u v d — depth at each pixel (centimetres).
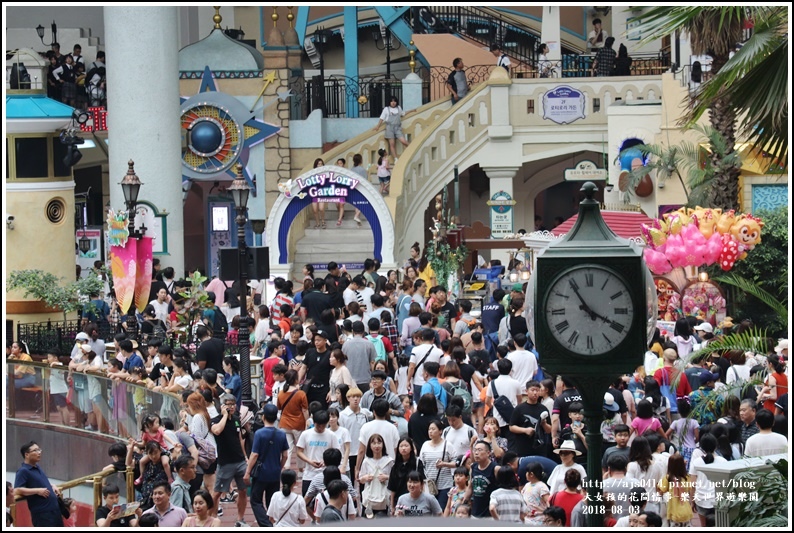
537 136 4581
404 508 1611
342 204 4138
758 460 1495
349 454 1886
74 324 3691
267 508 1938
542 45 4725
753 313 2958
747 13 1532
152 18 3956
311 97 4800
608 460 1525
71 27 4931
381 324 2564
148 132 3966
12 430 2739
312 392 2234
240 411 2088
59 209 3800
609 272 1233
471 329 2628
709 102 1634
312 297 2741
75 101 4553
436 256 3453
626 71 4625
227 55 4581
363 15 5184
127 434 2431
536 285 1242
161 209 3988
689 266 2822
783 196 3412
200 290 2964
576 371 1245
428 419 1841
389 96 4769
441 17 4931
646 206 3997
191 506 1828
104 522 1775
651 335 1275
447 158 4553
